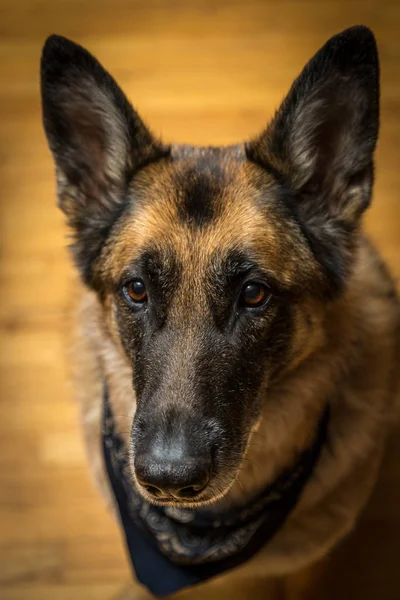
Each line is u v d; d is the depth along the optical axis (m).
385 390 0.64
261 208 0.54
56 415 0.83
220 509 0.62
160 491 0.51
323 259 0.56
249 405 0.54
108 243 0.57
